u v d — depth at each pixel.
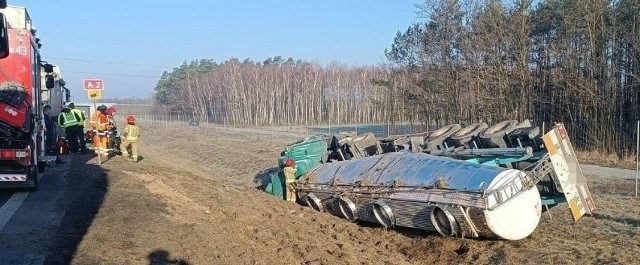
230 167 29.30
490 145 12.80
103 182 13.54
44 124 17.73
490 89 34.41
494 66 34.31
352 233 12.34
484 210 10.33
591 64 31.91
